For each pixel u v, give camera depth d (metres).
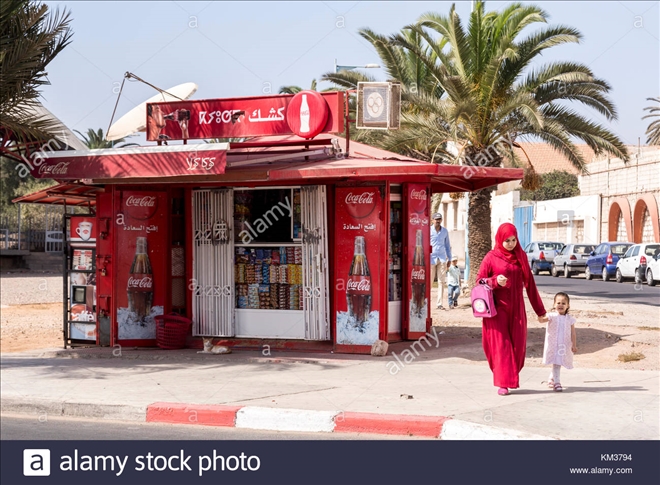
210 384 10.16
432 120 23.30
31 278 40.41
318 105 12.28
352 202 12.52
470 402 8.79
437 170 11.37
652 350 12.39
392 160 12.70
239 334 13.49
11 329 18.19
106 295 13.57
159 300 13.57
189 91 14.68
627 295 25.91
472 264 24.36
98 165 12.08
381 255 12.38
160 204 13.56
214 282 13.59
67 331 13.86
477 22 22.66
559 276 42.84
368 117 12.28
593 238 53.53
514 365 9.14
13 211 57.38
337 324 12.64
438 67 22.25
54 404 9.26
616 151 22.64
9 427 8.57
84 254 13.87
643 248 33.88
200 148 11.48
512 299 9.14
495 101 22.61
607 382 9.89
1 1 12.07
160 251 13.57
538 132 22.36
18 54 12.20
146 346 13.49
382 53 25.44
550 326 9.32
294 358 12.17
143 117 13.75
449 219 64.25
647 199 46.72
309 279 13.01
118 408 9.00
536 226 62.22
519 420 7.94
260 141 13.76
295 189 13.12
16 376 10.92
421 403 8.77
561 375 10.46
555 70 21.98
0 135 13.48
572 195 67.50
